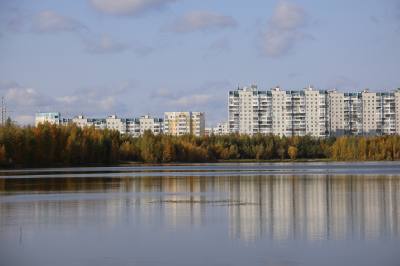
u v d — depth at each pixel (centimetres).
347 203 7519
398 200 7838
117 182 12194
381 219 5950
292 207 7125
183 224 5722
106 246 4584
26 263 4028
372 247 4472
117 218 6194
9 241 4822
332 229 5322
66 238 4947
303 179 12988
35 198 8481
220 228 5447
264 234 5081
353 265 3931
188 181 12562
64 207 7256
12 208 7162
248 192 9438
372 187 10250
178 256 4206
